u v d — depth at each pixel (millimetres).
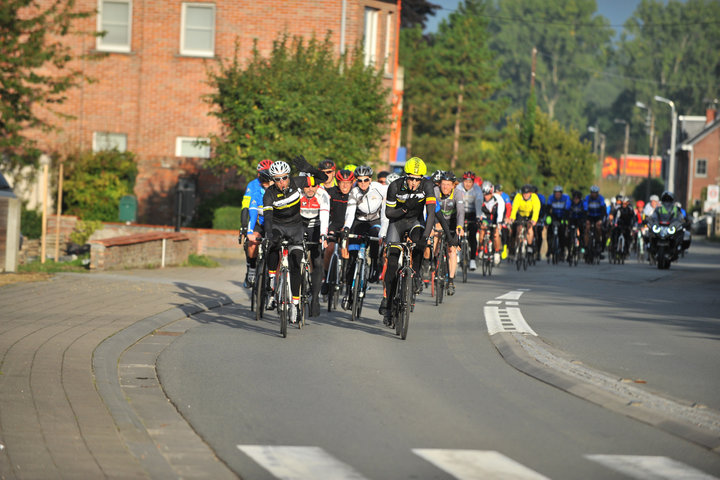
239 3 75562
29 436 14688
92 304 30969
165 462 13836
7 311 28531
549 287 43906
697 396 18719
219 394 18688
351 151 62312
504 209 51750
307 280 28297
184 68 75562
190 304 32219
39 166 66312
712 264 69750
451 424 16391
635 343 25688
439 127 172750
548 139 159500
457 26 174875
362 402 18031
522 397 18609
